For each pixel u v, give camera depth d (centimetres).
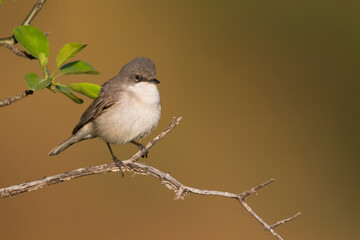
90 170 660
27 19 573
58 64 559
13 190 598
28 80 527
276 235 577
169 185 670
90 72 567
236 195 599
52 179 628
